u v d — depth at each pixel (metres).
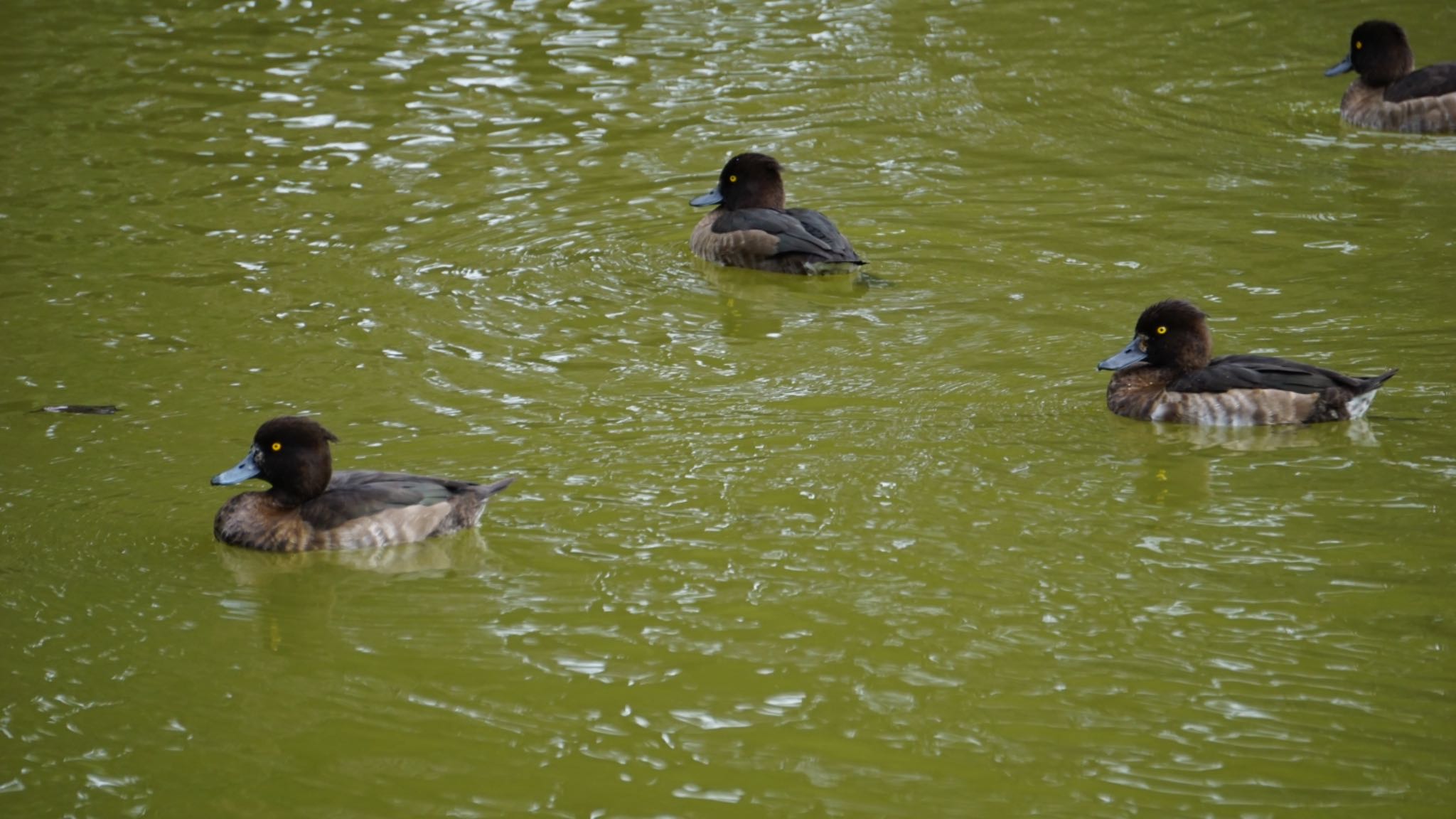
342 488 12.25
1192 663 10.16
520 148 22.45
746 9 29.19
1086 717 9.64
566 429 13.98
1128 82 25.06
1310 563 11.37
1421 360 14.92
